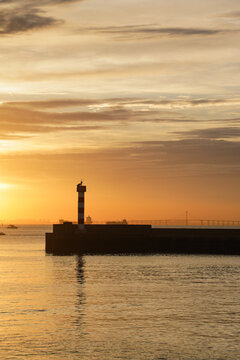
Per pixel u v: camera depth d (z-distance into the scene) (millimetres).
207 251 96188
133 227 100250
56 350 26891
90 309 37594
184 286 50469
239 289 48094
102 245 101750
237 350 26812
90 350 26875
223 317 34531
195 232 96750
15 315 35406
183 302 40500
